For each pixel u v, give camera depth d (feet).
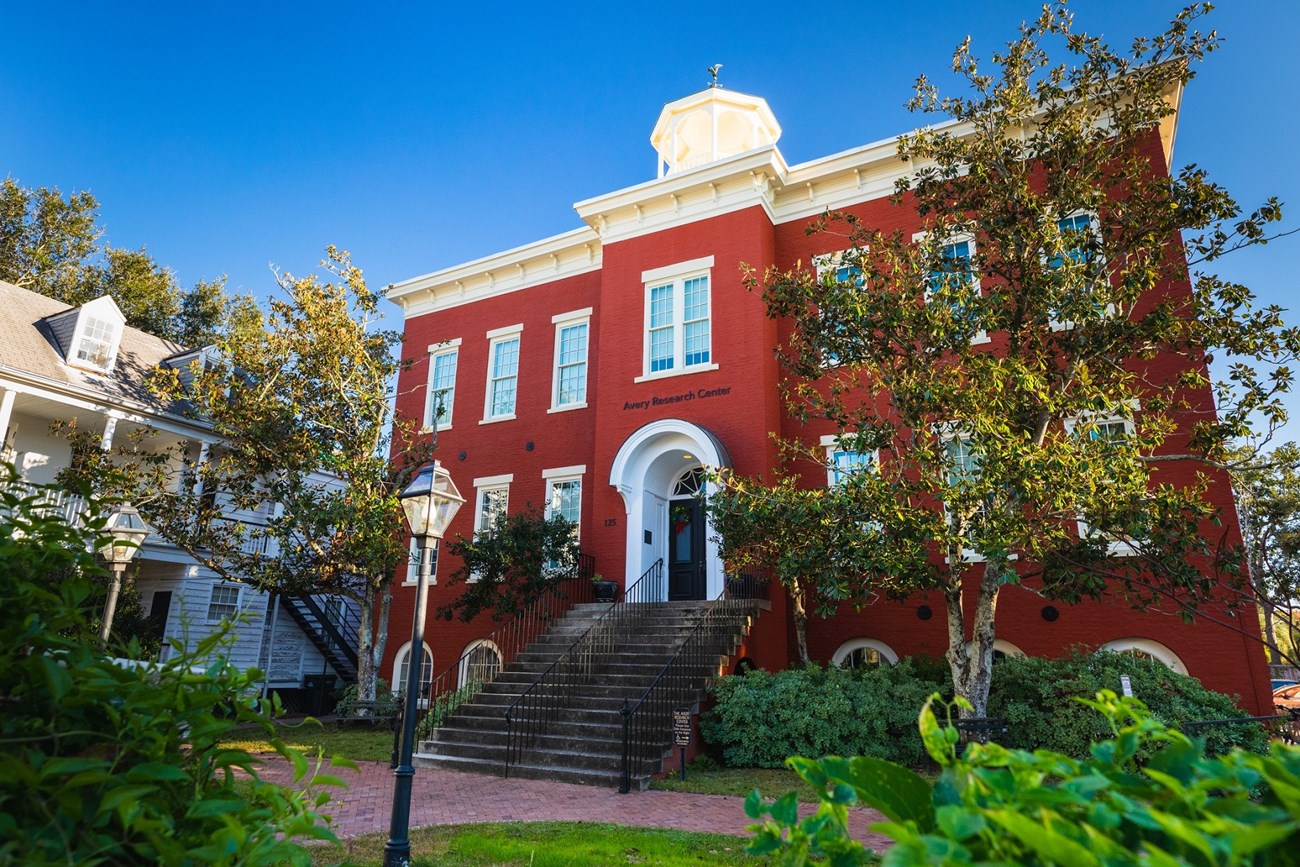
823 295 37.86
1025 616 45.70
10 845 5.70
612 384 59.57
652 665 42.06
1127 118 36.01
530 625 52.65
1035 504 34.09
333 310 53.42
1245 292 32.50
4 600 7.18
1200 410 43.55
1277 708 39.04
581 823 25.70
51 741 6.92
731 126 70.49
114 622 59.26
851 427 48.26
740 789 31.91
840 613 49.83
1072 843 4.03
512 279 72.23
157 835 5.95
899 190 41.06
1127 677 34.42
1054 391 34.22
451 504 24.39
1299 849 4.29
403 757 20.71
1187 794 4.63
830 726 36.35
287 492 51.85
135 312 100.37
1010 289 36.81
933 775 35.06
